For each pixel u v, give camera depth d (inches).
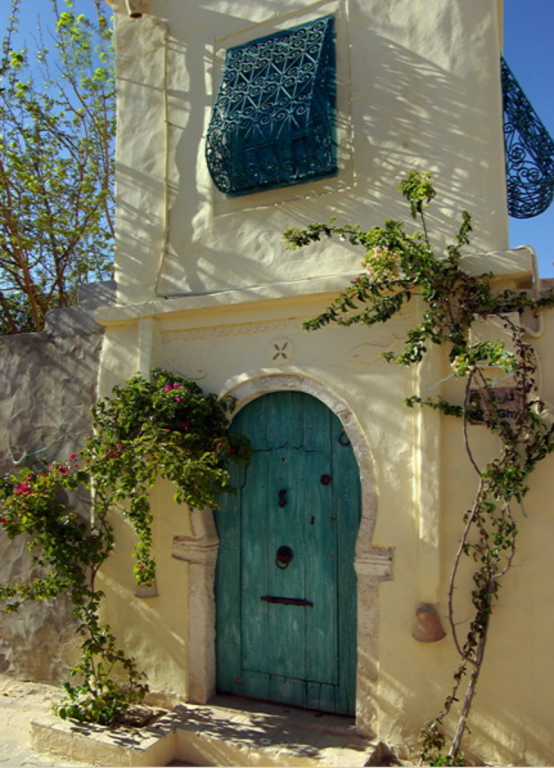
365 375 167.5
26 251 341.4
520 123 213.5
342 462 174.9
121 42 220.7
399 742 154.6
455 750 140.3
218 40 202.8
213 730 165.6
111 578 197.9
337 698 171.3
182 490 161.9
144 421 180.4
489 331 148.9
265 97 183.5
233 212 193.8
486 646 148.0
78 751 165.2
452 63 165.6
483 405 151.9
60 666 206.5
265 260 186.9
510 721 144.9
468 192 160.6
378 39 175.3
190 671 183.9
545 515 145.9
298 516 179.9
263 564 183.8
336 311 172.1
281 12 191.9
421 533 154.4
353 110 176.6
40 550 214.4
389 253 149.3
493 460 148.6
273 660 180.5
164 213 205.3
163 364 197.6
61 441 215.8
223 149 185.8
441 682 151.6
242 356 185.5
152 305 196.5
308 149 176.1
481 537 148.2
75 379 215.9
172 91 209.2
